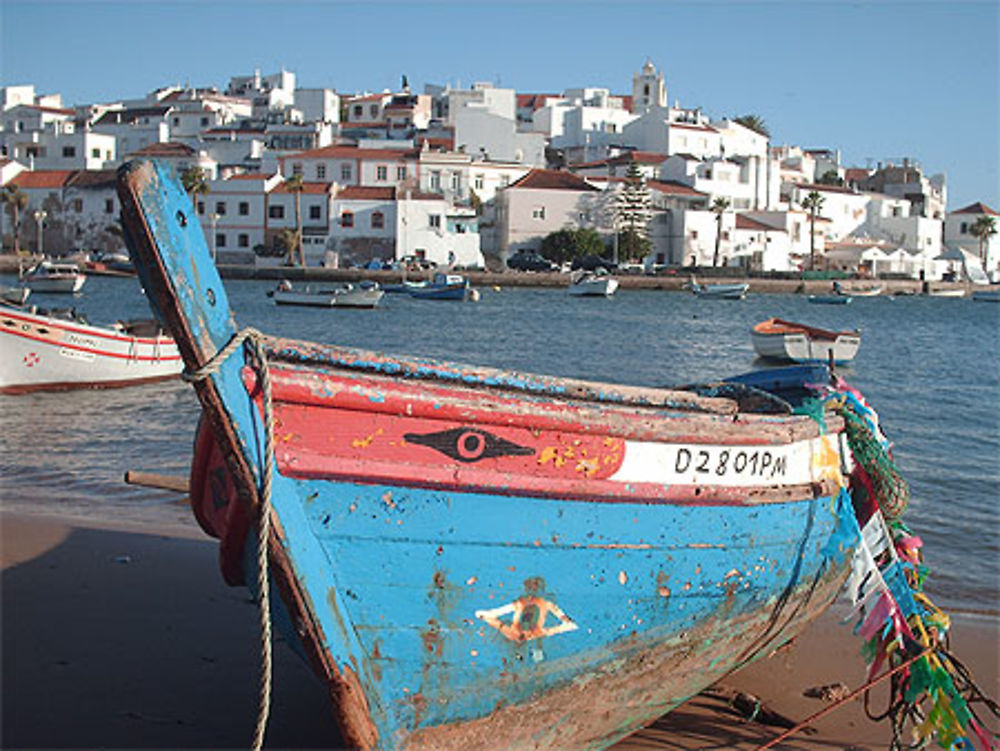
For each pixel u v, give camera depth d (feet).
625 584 18.01
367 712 15.83
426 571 16.12
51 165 319.06
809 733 21.49
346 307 182.60
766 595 20.84
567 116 367.45
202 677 21.68
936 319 206.90
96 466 43.55
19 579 26.89
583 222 284.61
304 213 269.44
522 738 17.94
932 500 42.47
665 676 19.67
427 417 15.79
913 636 20.83
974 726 20.59
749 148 372.38
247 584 17.94
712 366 105.60
